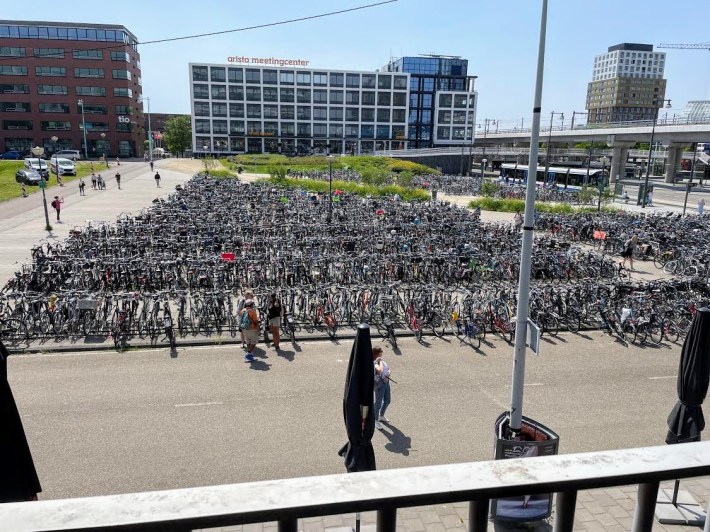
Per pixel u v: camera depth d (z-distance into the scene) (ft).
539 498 21.24
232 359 41.91
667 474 5.19
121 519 4.28
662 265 79.82
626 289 52.75
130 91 295.07
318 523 21.38
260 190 132.87
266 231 81.05
